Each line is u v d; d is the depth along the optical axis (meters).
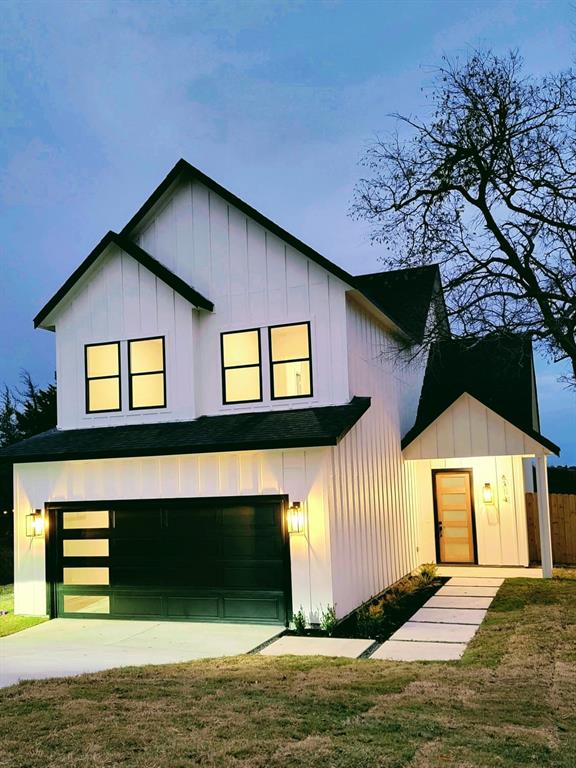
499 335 14.45
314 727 5.98
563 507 18.33
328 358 13.52
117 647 10.78
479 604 13.51
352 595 12.76
